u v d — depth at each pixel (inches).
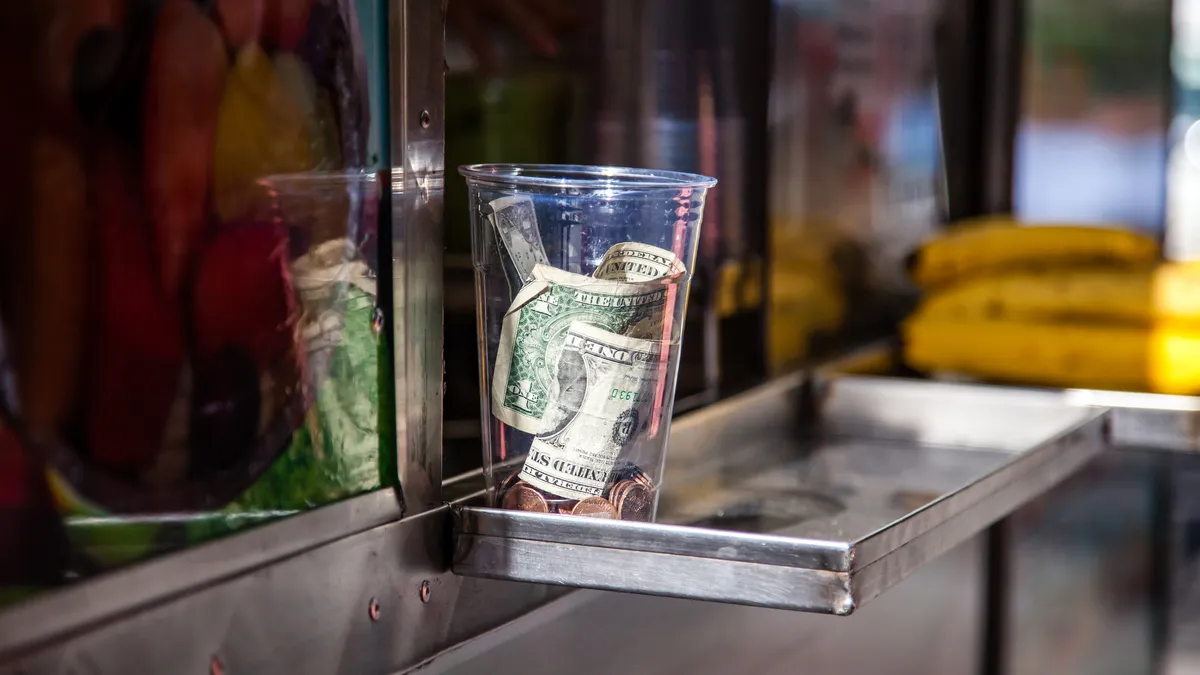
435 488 24.3
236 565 19.1
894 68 53.0
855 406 41.1
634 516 24.0
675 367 24.6
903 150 54.8
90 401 17.0
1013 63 64.2
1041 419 39.1
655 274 23.5
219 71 18.8
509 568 23.4
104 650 16.8
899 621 50.9
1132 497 61.5
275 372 20.1
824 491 31.3
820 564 21.2
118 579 17.2
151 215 17.8
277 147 20.0
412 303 23.4
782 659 41.2
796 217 44.6
